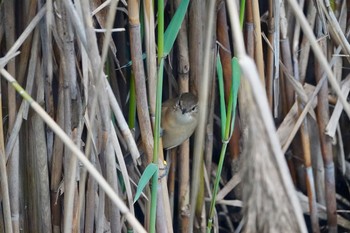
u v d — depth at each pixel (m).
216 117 5.62
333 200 5.79
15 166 4.32
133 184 4.77
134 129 4.64
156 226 4.39
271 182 2.10
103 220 4.34
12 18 4.12
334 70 5.37
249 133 2.07
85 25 3.44
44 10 3.93
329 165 5.66
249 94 2.02
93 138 4.08
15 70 4.22
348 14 5.36
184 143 4.99
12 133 4.20
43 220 4.60
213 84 4.87
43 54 4.10
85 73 3.89
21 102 4.29
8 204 4.14
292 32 5.29
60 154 4.39
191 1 4.52
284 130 5.37
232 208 5.97
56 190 4.53
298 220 2.10
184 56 4.64
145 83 4.39
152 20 3.95
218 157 5.79
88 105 3.97
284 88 5.44
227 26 4.87
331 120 5.39
